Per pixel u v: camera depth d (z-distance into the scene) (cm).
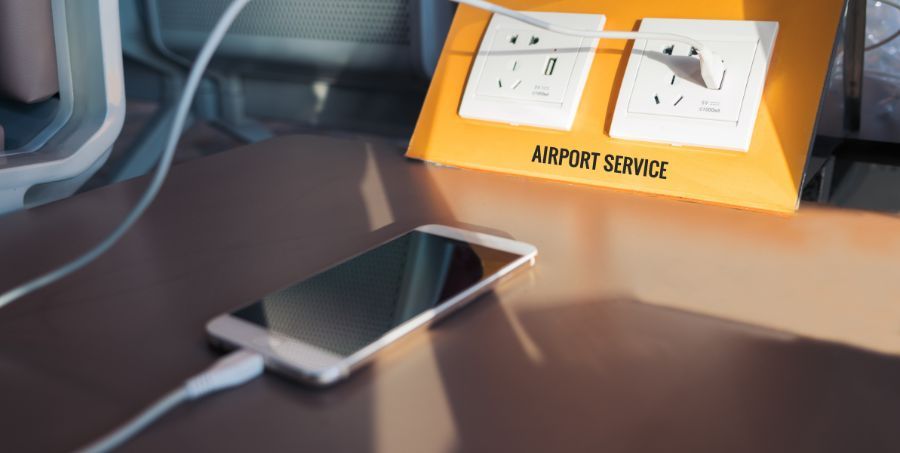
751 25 52
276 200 56
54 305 39
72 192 66
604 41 57
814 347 34
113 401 31
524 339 35
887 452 27
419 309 37
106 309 39
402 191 57
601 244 47
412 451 28
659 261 44
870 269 42
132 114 168
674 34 53
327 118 102
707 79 52
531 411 30
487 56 62
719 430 29
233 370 31
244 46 98
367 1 83
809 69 51
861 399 31
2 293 41
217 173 62
